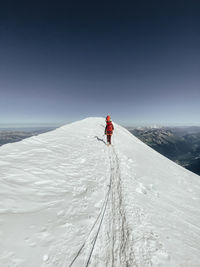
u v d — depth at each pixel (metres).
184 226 3.88
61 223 2.96
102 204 3.95
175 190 6.69
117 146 12.62
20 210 3.02
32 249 2.25
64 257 2.27
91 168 6.61
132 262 2.32
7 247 2.16
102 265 2.26
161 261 2.38
